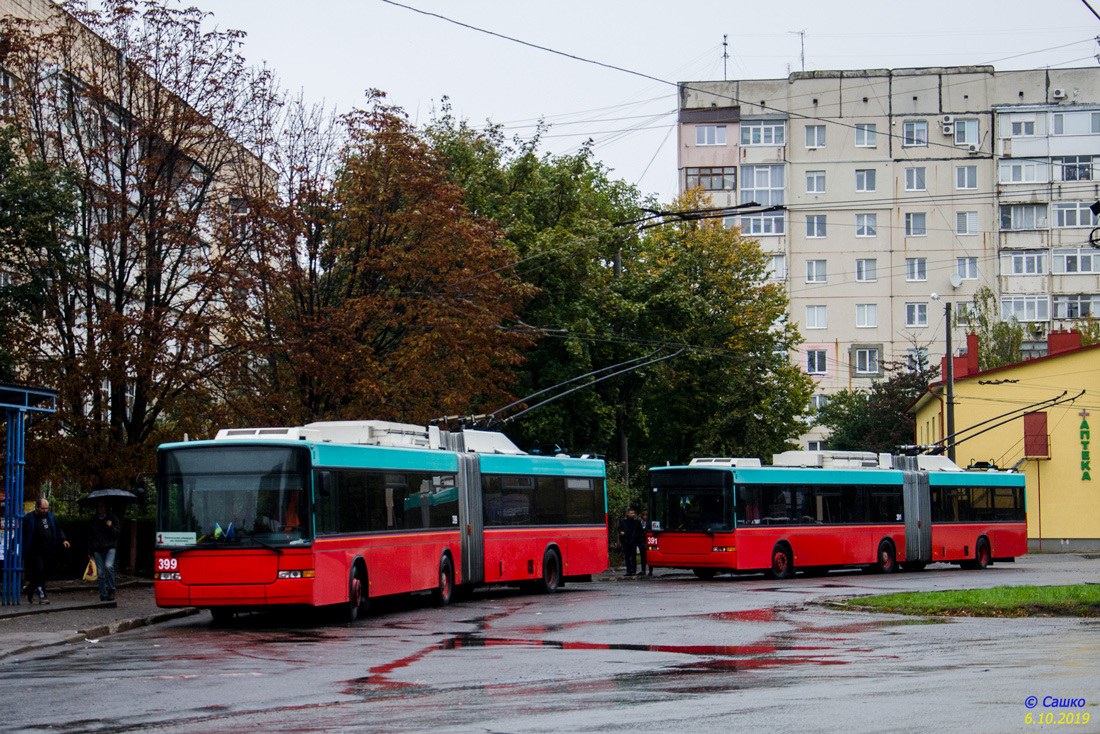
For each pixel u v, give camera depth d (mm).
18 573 21766
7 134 29047
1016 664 12508
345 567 20000
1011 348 66375
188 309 31688
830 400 80562
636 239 51125
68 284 30484
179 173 33344
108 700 10859
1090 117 80938
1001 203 81438
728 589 28656
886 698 10070
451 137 45531
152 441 31141
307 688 11508
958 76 82125
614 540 49594
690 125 83062
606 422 44656
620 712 9570
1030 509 60031
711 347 54469
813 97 82688
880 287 82062
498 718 9383
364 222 33531
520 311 41719
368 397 31125
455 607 23609
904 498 38156
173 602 18766
